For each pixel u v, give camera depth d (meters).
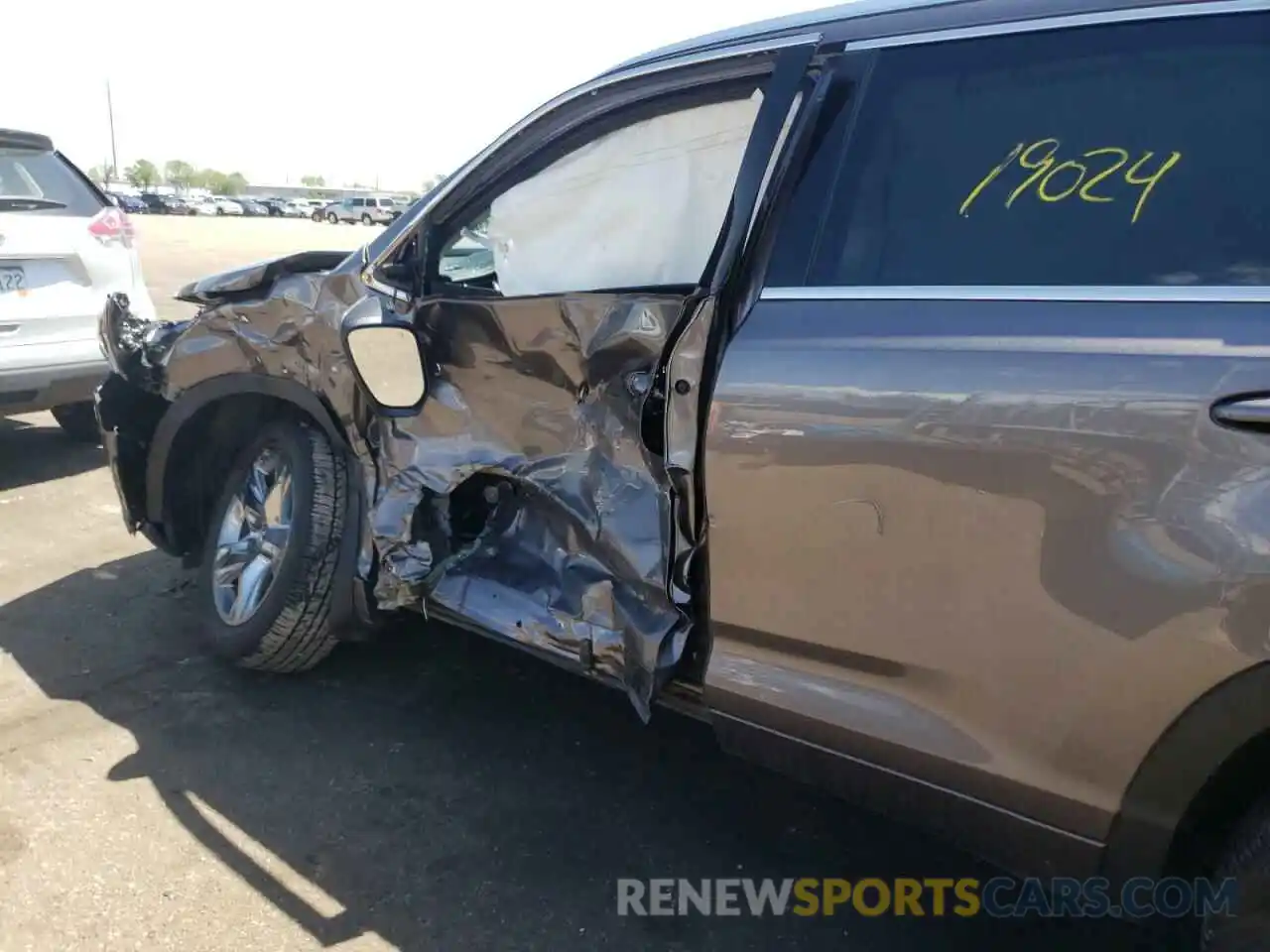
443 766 3.00
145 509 3.75
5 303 4.98
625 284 2.74
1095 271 1.85
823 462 2.04
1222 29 1.83
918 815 2.07
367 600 3.06
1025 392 1.82
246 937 2.31
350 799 2.82
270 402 3.41
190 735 3.11
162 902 2.41
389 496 2.93
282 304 3.11
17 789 2.81
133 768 2.93
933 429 1.91
